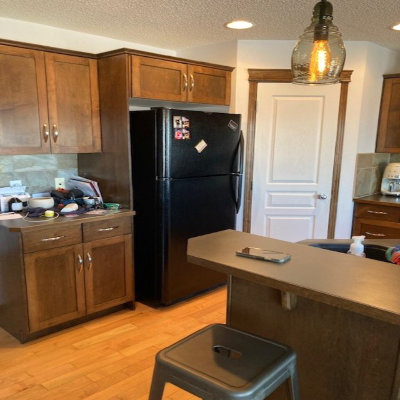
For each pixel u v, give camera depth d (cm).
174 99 296
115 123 281
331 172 353
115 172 290
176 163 284
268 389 116
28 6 240
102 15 259
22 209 274
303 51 150
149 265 304
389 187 380
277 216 362
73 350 245
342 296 109
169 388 210
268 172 354
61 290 257
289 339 153
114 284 286
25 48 249
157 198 286
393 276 125
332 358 141
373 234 360
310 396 150
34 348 246
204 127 297
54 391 206
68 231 254
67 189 312
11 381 214
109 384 213
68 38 296
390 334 125
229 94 339
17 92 249
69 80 272
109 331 268
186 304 312
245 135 346
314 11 148
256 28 291
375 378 131
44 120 264
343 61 151
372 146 376
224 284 350
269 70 334
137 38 323
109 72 277
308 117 344
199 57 360
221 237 174
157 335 264
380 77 363
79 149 284
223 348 131
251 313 165
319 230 364
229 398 108
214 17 263
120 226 281
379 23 273
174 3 234
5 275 254
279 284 121
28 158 292
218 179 315
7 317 262
